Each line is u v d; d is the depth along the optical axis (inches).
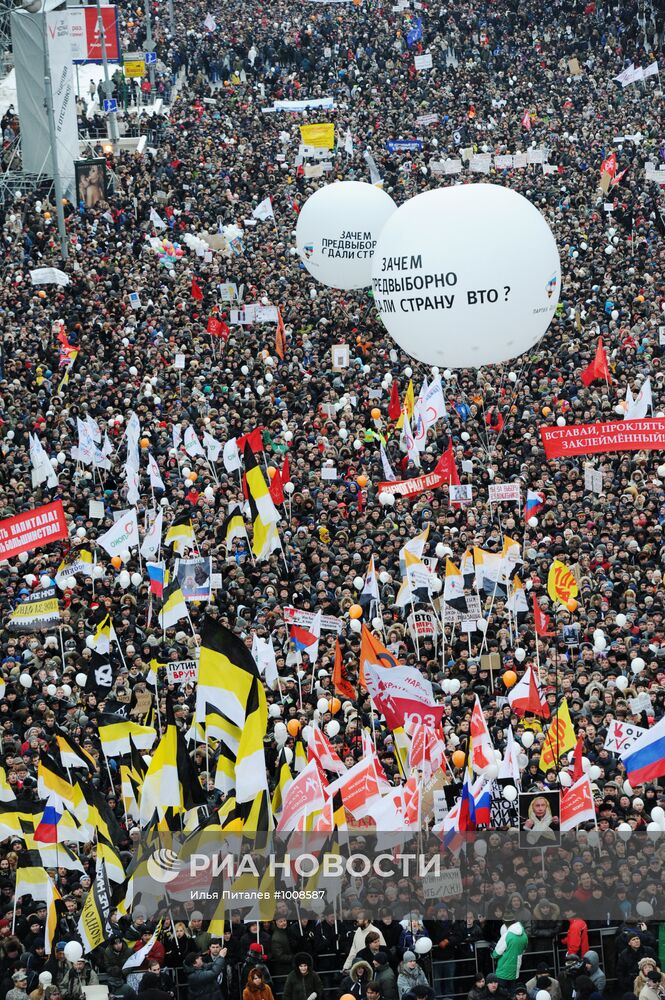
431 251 2807.6
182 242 4960.6
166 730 1653.5
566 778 1776.6
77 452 2910.9
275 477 2773.1
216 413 3230.8
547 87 6609.3
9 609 2428.6
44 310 4077.3
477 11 7313.0
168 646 2222.0
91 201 5329.7
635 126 6067.9
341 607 2352.4
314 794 1593.3
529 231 2822.3
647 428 2689.5
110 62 6752.0
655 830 1673.2
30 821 1749.5
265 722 1624.0
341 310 4057.6
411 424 3068.4
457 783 1786.4
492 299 2807.6
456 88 6628.9
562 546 2536.9
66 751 1748.3
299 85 6820.9
